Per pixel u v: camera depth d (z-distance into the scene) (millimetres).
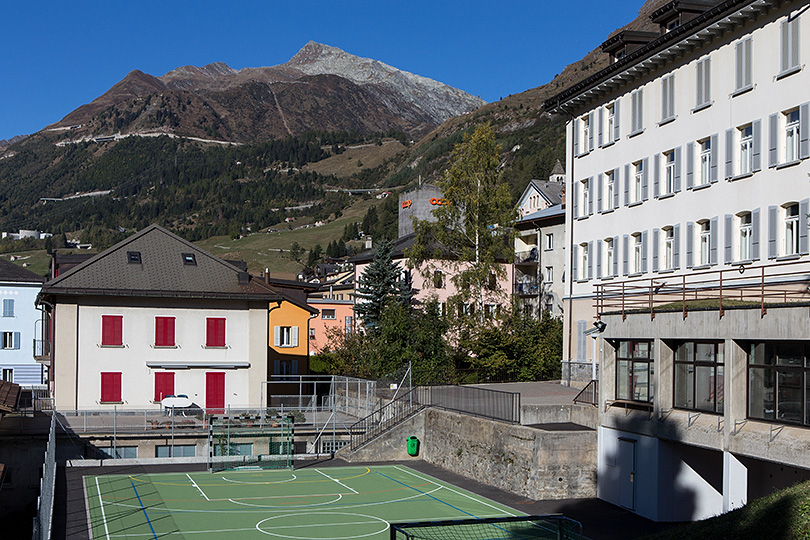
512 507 29359
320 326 82625
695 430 25375
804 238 29641
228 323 50000
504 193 59688
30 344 77125
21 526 36719
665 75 38062
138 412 45812
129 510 28969
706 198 35125
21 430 38938
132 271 49000
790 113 30906
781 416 22641
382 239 73688
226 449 40719
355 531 26062
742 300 28047
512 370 53844
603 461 30359
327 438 42844
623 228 41469
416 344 56281
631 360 29531
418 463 39844
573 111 46406
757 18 32219
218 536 25375
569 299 46906
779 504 18094
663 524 26719
